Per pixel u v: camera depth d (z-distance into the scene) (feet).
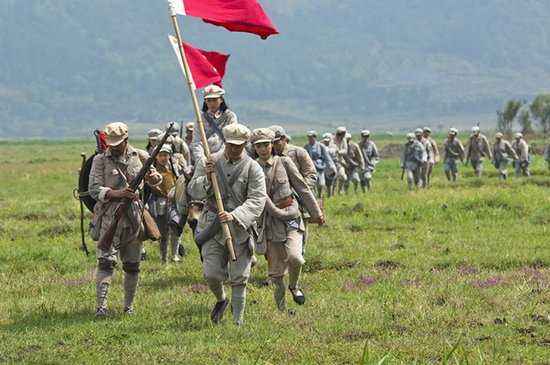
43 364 77.56
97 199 95.04
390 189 256.73
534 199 189.26
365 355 69.51
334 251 136.46
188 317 93.86
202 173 89.97
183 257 132.57
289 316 93.40
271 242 96.73
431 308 95.45
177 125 133.69
